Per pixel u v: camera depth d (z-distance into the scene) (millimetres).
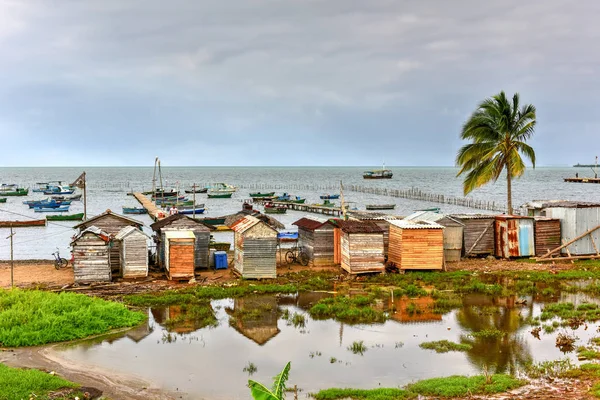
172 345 21766
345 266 35031
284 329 23969
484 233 39781
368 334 23234
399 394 16656
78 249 31203
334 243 37062
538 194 142875
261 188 179750
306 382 18078
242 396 16969
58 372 18781
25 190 136500
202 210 89938
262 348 21484
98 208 99000
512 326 24203
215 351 21094
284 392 17141
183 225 36344
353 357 20438
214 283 32250
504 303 28281
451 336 22875
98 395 16922
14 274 34719
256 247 33250
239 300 29031
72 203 109625
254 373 18891
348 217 45938
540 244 39562
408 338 22672
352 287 31750
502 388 16781
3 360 19734
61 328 22422
